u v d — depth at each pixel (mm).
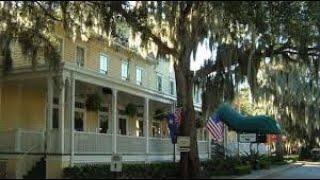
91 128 35406
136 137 32656
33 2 24828
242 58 27016
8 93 29750
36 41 25438
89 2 24891
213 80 27953
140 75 42031
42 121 32344
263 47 27000
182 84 25156
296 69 30312
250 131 39625
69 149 26391
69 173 25438
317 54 28203
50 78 26297
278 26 25156
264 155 46250
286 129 51469
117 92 31719
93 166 26938
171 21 23844
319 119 48219
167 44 26547
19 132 26891
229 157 38938
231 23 25203
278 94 41719
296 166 39188
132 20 24891
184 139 24203
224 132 44812
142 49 26844
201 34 25016
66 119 26844
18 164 26266
